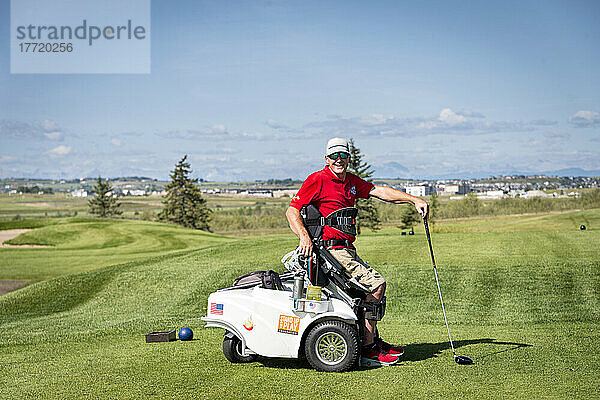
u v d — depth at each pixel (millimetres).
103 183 97125
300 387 5160
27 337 9547
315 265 5816
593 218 48062
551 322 9461
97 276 16109
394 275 13422
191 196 74125
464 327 9078
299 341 5762
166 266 16859
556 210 93875
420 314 10680
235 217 113125
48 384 5590
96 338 9070
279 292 5930
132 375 5809
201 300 13211
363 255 15922
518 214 90188
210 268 16156
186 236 39094
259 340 5902
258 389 5129
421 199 6234
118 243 36031
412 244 17641
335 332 5656
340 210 5836
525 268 13180
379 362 5895
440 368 5766
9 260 27141
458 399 4691
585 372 5559
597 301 10797
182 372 5863
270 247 19297
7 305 13836
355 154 62406
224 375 5680
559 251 14977
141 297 13883
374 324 5957
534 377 5367
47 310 13359
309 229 5891
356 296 5930
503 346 6980
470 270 13320
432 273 13344
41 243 38000
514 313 10336
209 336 8406
